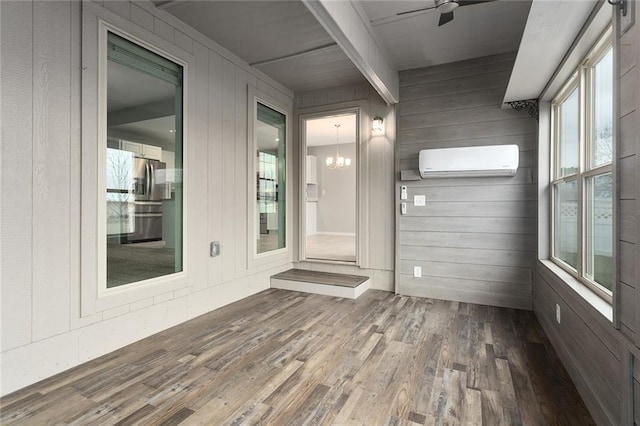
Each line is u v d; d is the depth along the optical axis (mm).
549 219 3209
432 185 3930
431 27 3061
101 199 2338
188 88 3041
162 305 2836
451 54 3605
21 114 1932
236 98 3670
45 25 2031
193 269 3133
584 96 2250
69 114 2156
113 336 2447
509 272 3576
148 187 2717
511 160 3330
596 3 1720
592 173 2027
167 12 2824
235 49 3514
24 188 1949
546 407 1808
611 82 1836
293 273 4527
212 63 3334
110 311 2424
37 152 2002
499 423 1673
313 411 1758
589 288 2051
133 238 2602
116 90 2465
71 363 2182
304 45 3426
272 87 4305
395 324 3057
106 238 2387
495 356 2412
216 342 2623
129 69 2564
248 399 1861
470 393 1937
